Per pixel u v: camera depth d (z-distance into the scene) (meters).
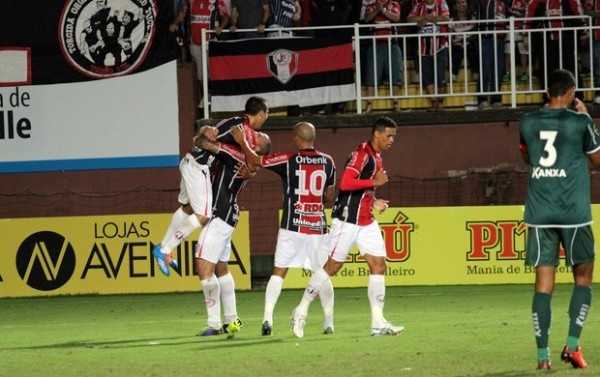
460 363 29.67
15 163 62.12
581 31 61.81
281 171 36.94
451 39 61.31
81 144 61.91
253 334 38.00
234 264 55.69
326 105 62.50
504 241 54.97
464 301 48.38
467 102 62.50
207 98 60.78
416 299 49.88
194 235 55.19
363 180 36.00
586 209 27.81
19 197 62.06
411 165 60.31
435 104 61.06
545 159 27.81
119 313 47.69
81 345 36.50
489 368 28.64
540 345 27.89
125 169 61.97
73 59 62.00
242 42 61.16
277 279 37.28
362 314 44.38
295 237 36.94
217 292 37.84
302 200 36.91
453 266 55.31
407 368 29.06
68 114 62.00
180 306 49.62
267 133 60.62
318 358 31.33
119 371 30.08
